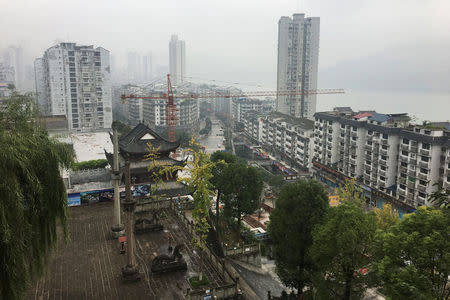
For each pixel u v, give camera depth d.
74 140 104.31
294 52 182.88
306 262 35.22
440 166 71.25
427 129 72.31
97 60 150.62
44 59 151.62
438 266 21.97
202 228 31.84
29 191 20.00
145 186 55.81
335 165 105.94
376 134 86.56
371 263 27.91
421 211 24.58
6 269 18.06
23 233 18.83
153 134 60.28
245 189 50.19
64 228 23.59
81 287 30.67
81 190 52.06
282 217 35.56
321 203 34.53
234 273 40.28
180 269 33.91
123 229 41.09
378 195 86.06
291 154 131.12
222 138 199.25
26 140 20.64
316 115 112.81
